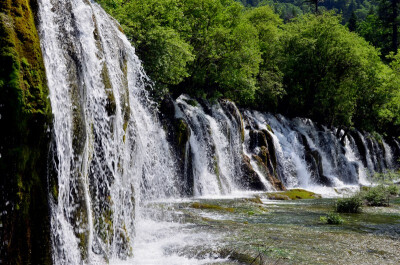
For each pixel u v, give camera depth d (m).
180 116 21.84
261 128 31.12
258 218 13.77
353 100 42.00
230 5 30.22
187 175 20.47
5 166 5.18
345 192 27.55
